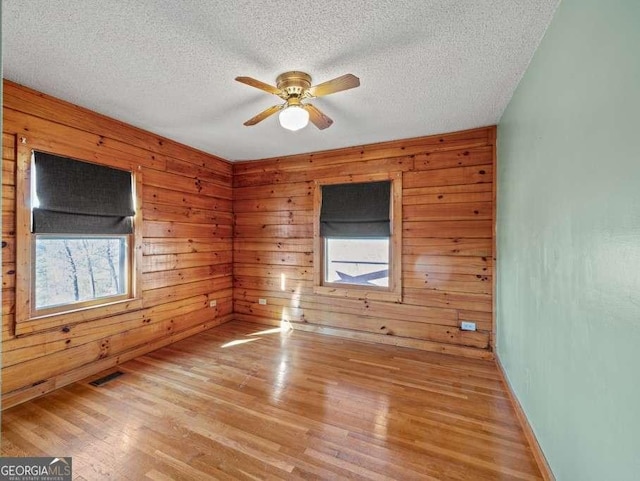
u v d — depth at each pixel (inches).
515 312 96.0
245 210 179.8
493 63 82.0
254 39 73.4
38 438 79.4
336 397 98.7
